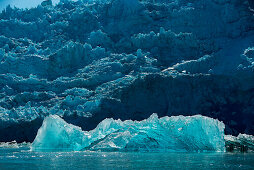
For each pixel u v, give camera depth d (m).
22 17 182.00
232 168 37.88
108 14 168.50
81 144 60.53
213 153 56.12
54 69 137.75
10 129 99.38
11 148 79.56
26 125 100.06
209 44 141.75
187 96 110.00
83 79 127.62
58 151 60.16
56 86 128.12
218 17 150.75
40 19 176.12
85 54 143.25
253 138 63.56
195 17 152.38
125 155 51.59
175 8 161.88
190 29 151.12
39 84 129.00
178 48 142.00
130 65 132.62
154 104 108.94
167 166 39.09
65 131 60.62
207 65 125.62
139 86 111.25
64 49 139.75
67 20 173.12
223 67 121.12
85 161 43.91
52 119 61.00
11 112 104.56
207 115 107.38
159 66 133.62
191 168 37.69
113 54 144.38
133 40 149.00
